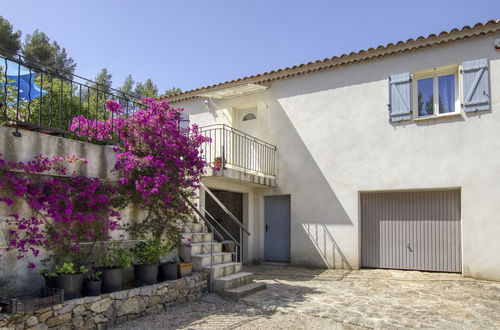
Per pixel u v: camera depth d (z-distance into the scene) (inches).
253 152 437.1
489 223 323.0
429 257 355.3
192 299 252.2
